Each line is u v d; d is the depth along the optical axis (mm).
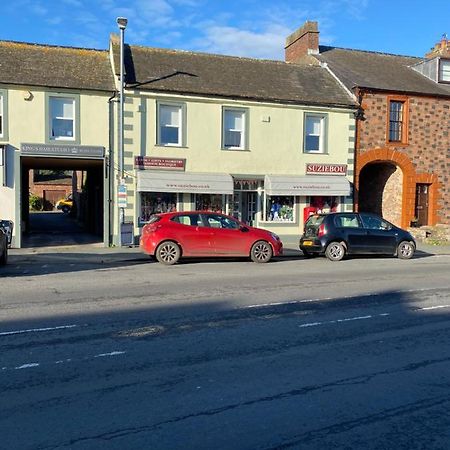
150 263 15047
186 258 16219
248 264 14930
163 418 4215
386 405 4531
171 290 10031
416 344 6383
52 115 18719
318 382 5059
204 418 4223
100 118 19078
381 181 24938
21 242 18859
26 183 25469
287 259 16703
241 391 4801
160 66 20734
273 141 21094
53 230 27719
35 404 4469
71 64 19875
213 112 20266
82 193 32375
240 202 21172
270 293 9734
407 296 9547
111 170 19250
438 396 4746
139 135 19297
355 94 22328
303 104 21359
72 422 4125
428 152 23688
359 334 6824
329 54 26312
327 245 16219
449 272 13172
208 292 9812
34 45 20141
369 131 22625
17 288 10250
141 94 19234
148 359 5691
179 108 19906
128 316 7711
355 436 3945
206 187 19797
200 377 5152
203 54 22547
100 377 5129
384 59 27250
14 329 6898
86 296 9352
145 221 19625
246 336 6664
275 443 3820
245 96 20484
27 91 18297
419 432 4023
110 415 4258
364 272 13070
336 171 21984
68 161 20859
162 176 19406
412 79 24844
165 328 7023
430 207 24016
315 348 6176
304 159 21531
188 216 15055
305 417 4266
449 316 7906
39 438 3850
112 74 20000
